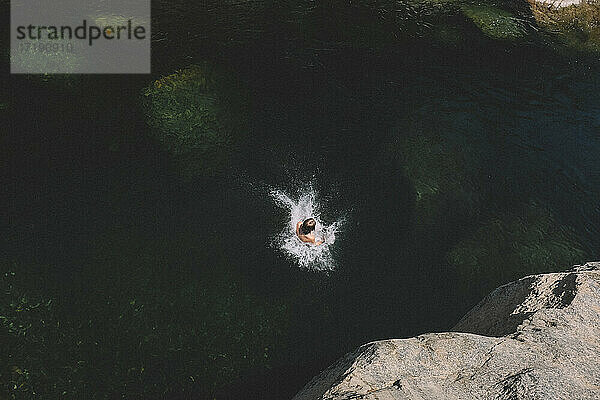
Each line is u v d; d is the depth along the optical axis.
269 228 10.12
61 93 12.12
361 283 9.53
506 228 10.49
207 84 12.58
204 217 10.17
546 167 12.00
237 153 11.39
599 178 11.88
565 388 4.26
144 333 8.38
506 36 15.59
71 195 10.26
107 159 10.96
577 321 5.14
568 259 10.09
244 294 9.10
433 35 15.34
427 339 5.00
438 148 11.91
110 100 12.07
